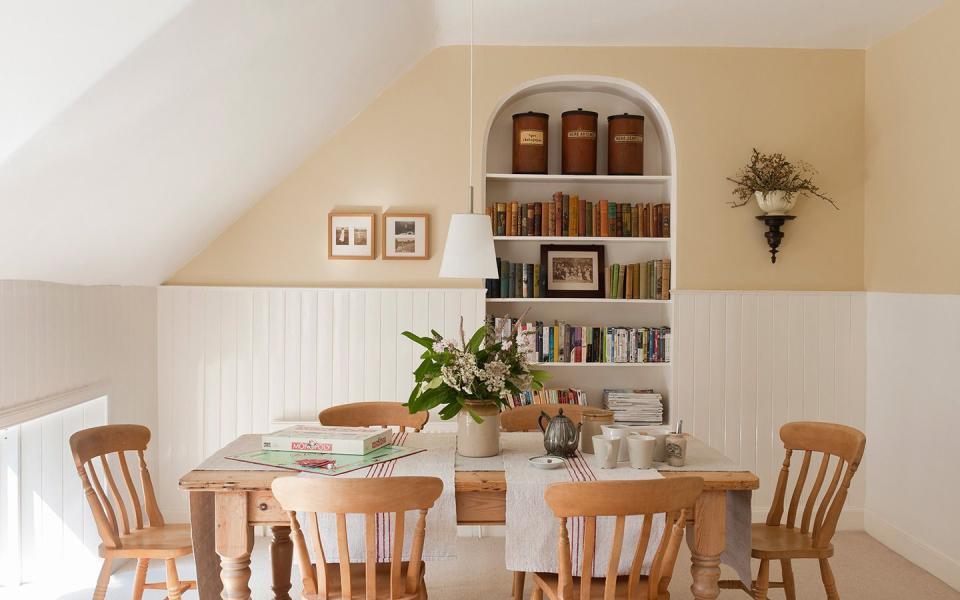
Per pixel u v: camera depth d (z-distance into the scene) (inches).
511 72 176.9
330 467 103.2
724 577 148.8
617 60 177.3
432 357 111.0
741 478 98.7
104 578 110.8
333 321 175.8
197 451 175.0
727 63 178.2
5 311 113.0
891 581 145.9
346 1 118.4
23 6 72.3
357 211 177.0
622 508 85.5
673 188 180.2
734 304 177.5
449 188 177.2
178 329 174.4
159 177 123.4
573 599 92.9
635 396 180.5
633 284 184.9
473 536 172.6
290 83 130.8
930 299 152.6
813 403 178.1
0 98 80.4
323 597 90.8
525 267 183.9
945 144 149.4
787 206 173.6
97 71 83.1
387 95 176.9
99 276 142.7
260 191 171.3
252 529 100.3
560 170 194.4
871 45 176.2
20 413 115.2
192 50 94.0
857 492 177.9
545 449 113.8
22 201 97.7
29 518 140.5
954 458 144.6
